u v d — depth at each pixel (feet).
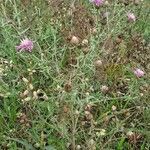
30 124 1.28
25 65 1.48
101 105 1.37
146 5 1.83
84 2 1.77
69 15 1.65
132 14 1.69
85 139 1.22
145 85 1.43
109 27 1.59
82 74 1.33
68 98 1.24
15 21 1.65
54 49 1.44
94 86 1.42
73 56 1.49
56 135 1.25
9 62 1.44
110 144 1.26
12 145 1.21
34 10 1.68
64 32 1.58
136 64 1.54
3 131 1.26
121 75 1.48
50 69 1.43
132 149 1.27
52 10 1.69
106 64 1.48
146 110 1.36
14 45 1.50
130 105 1.41
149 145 1.28
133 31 1.70
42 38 1.54
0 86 1.34
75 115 1.23
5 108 1.30
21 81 1.39
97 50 1.48
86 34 1.59
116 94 1.41
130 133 1.26
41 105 1.30
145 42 1.71
